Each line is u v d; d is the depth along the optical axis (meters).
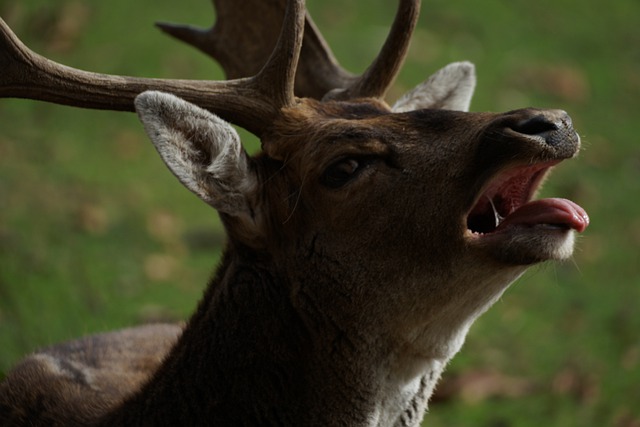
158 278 13.54
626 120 19.39
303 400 7.65
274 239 7.77
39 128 16.23
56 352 9.23
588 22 22.38
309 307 7.65
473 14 21.28
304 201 7.71
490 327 13.52
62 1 18.61
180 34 9.72
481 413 11.96
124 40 18.14
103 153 16.00
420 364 7.73
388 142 7.57
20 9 17.75
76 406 8.36
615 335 13.53
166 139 7.34
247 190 7.76
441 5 21.27
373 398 7.70
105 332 9.87
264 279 7.75
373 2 20.59
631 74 20.84
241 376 7.66
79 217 14.30
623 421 11.93
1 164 15.08
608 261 15.34
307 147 7.73
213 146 7.56
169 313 12.73
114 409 8.09
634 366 12.88
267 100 8.02
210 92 7.99
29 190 14.60
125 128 16.66
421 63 19.02
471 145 7.33
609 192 17.14
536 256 7.17
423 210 7.42
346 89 8.73
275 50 8.00
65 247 13.62
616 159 18.14
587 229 16.08
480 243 7.29
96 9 18.72
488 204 7.65
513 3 22.22
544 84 19.61
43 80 7.82
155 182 15.61
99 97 7.91
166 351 9.27
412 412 7.98
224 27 9.59
